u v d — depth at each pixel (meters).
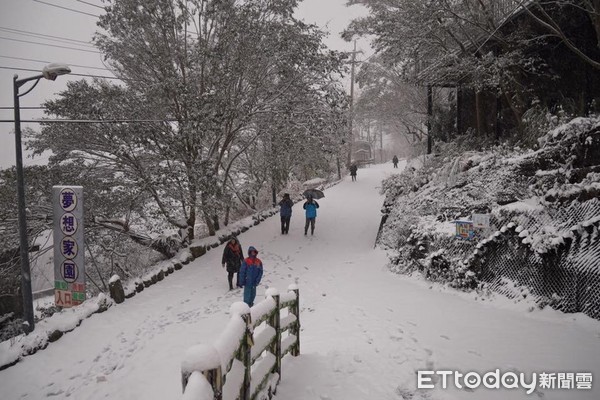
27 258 8.45
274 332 4.65
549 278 6.87
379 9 15.12
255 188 21.64
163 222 15.16
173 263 12.57
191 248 13.88
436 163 14.52
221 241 15.41
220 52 13.69
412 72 15.98
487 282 7.98
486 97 15.90
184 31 13.98
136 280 10.82
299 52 13.92
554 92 12.90
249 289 8.23
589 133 8.13
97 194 13.66
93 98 12.77
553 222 7.21
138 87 14.39
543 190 8.22
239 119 14.91
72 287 9.10
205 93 13.38
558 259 6.73
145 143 13.08
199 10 13.69
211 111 13.35
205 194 13.81
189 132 13.14
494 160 10.50
